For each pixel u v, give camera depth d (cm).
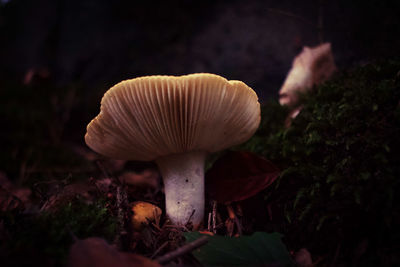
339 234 12
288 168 14
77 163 29
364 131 13
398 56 15
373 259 11
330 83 16
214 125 13
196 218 14
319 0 22
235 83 12
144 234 13
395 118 12
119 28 51
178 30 46
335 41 22
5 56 61
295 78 22
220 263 11
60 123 39
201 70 41
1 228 12
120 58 50
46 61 57
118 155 15
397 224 11
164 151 14
